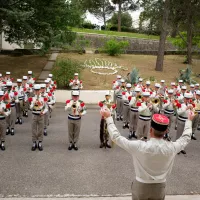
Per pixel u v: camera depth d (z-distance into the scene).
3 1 13.61
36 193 6.32
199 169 8.16
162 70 21.36
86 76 18.55
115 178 7.24
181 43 25.14
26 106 12.50
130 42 29.56
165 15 19.97
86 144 9.60
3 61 20.98
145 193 3.55
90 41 28.89
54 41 16.53
